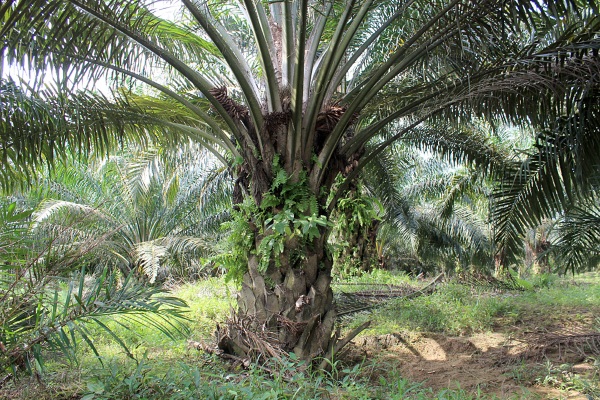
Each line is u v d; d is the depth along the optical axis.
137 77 5.27
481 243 16.06
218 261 5.37
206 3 4.75
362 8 5.00
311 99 5.16
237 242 5.32
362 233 11.88
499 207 5.96
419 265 22.25
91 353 5.38
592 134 4.86
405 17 5.57
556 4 4.13
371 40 5.70
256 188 5.21
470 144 9.07
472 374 5.02
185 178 12.86
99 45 5.18
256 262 5.22
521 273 16.14
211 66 7.54
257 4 5.56
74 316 3.36
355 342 6.40
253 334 4.85
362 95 5.09
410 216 15.71
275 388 3.67
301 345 4.93
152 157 10.73
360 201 7.69
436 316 7.04
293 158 5.14
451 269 18.23
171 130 6.64
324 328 5.07
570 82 4.72
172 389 3.68
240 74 4.86
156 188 12.45
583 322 6.61
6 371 3.43
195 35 6.29
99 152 6.39
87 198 12.41
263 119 5.08
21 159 5.11
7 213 3.59
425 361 5.72
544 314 7.20
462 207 16.66
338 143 5.53
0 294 3.50
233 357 5.04
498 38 4.84
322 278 5.20
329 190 5.49
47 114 4.93
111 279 3.59
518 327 6.61
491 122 5.52
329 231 5.49
